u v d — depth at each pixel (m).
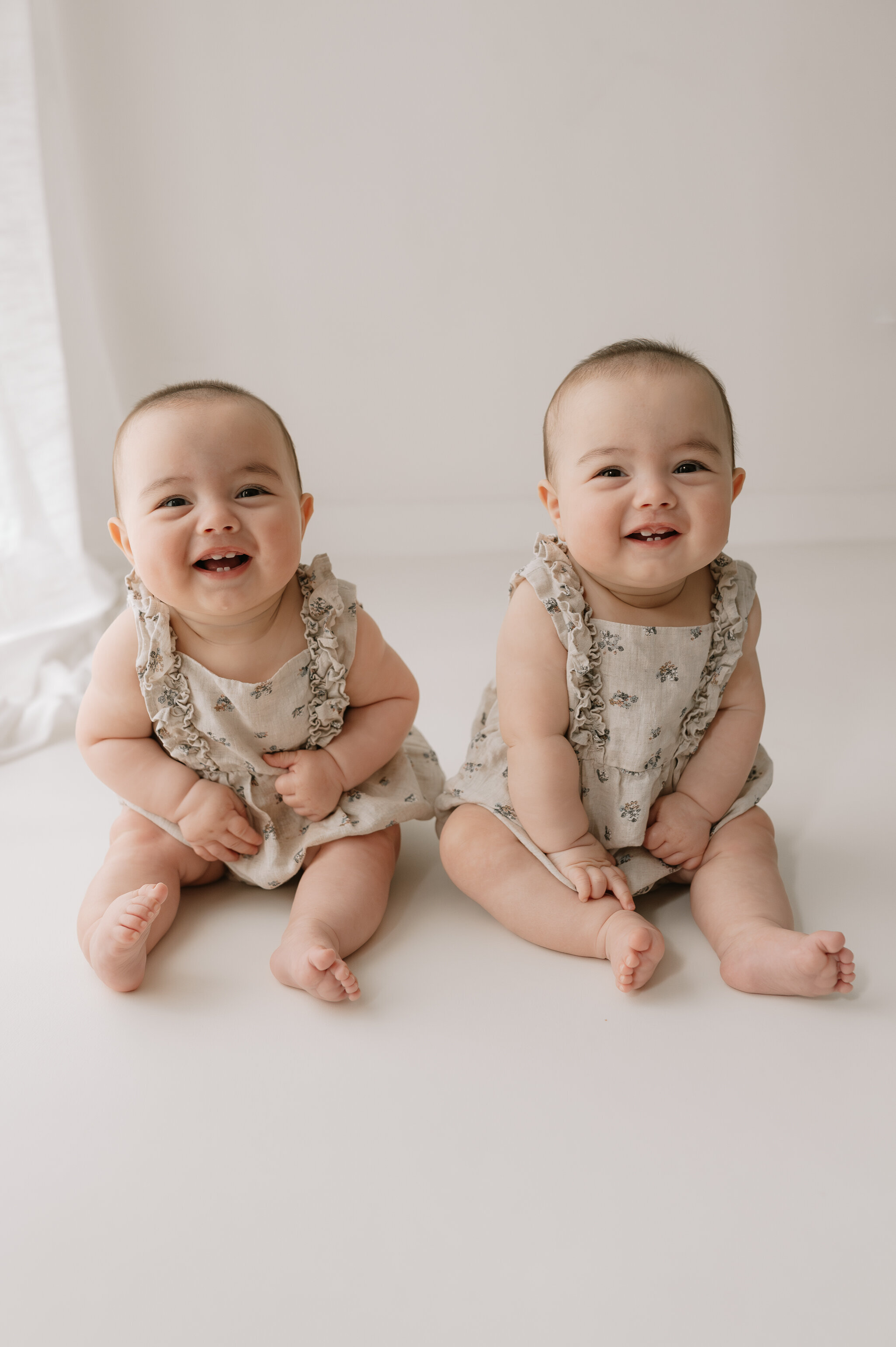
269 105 2.64
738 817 1.24
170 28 2.56
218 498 1.11
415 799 1.30
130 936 1.06
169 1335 0.75
